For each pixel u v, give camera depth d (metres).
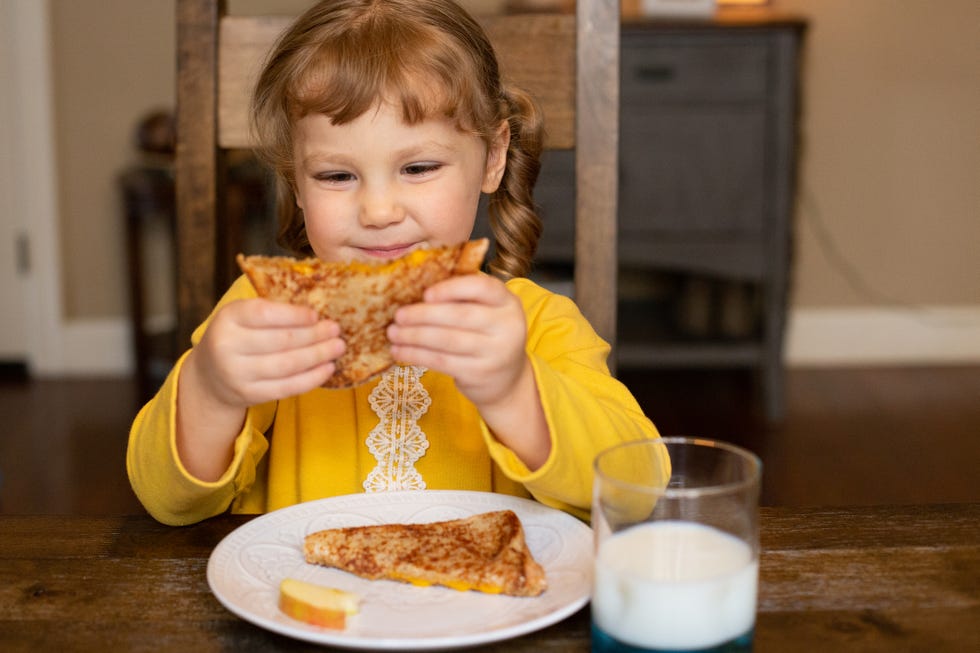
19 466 2.73
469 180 1.07
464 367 0.75
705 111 3.07
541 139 1.20
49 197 3.53
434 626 0.67
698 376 3.58
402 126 1.00
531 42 1.19
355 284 0.73
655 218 3.13
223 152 1.23
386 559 0.73
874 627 0.68
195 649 0.66
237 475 1.01
